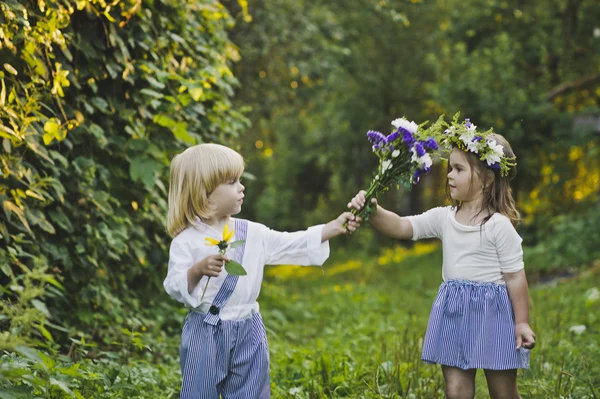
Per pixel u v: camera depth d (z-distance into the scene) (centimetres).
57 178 432
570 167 1623
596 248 1295
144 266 533
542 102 1541
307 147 2517
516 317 321
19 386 282
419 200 2258
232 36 1123
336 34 1357
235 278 304
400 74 1950
